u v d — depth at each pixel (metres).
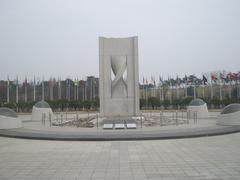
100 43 26.19
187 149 11.67
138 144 13.11
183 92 83.75
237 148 11.80
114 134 15.52
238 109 20.47
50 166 8.99
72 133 16.28
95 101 51.84
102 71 26.06
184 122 23.02
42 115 28.38
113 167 8.75
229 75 51.84
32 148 12.38
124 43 26.34
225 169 8.31
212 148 11.84
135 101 25.88
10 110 20.66
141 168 8.58
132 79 26.19
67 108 51.03
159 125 20.59
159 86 73.94
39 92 76.19
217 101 49.88
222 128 17.98
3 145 13.29
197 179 7.31
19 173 8.18
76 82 61.69
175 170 8.28
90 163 9.35
